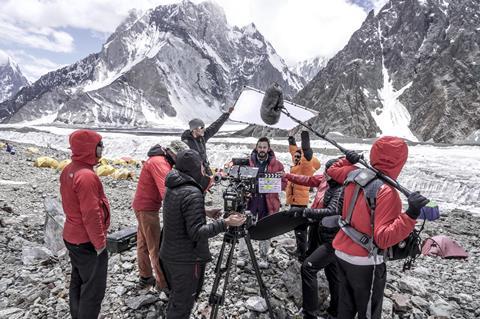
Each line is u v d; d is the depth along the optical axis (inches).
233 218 155.5
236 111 237.8
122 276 227.9
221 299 171.8
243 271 236.8
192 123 231.6
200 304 198.8
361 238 142.4
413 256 144.9
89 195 156.0
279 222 199.6
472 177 927.0
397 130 5044.3
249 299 201.2
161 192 183.2
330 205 189.6
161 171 188.2
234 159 187.0
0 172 626.5
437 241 352.2
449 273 290.2
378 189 136.9
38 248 260.4
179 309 159.0
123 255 256.1
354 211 145.0
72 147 159.9
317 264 181.0
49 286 217.2
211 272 236.1
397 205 136.0
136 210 201.0
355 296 147.8
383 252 142.5
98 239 158.9
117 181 658.8
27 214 363.3
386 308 204.7
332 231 178.5
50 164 792.3
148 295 202.1
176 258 155.4
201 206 151.6
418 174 995.3
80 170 158.4
